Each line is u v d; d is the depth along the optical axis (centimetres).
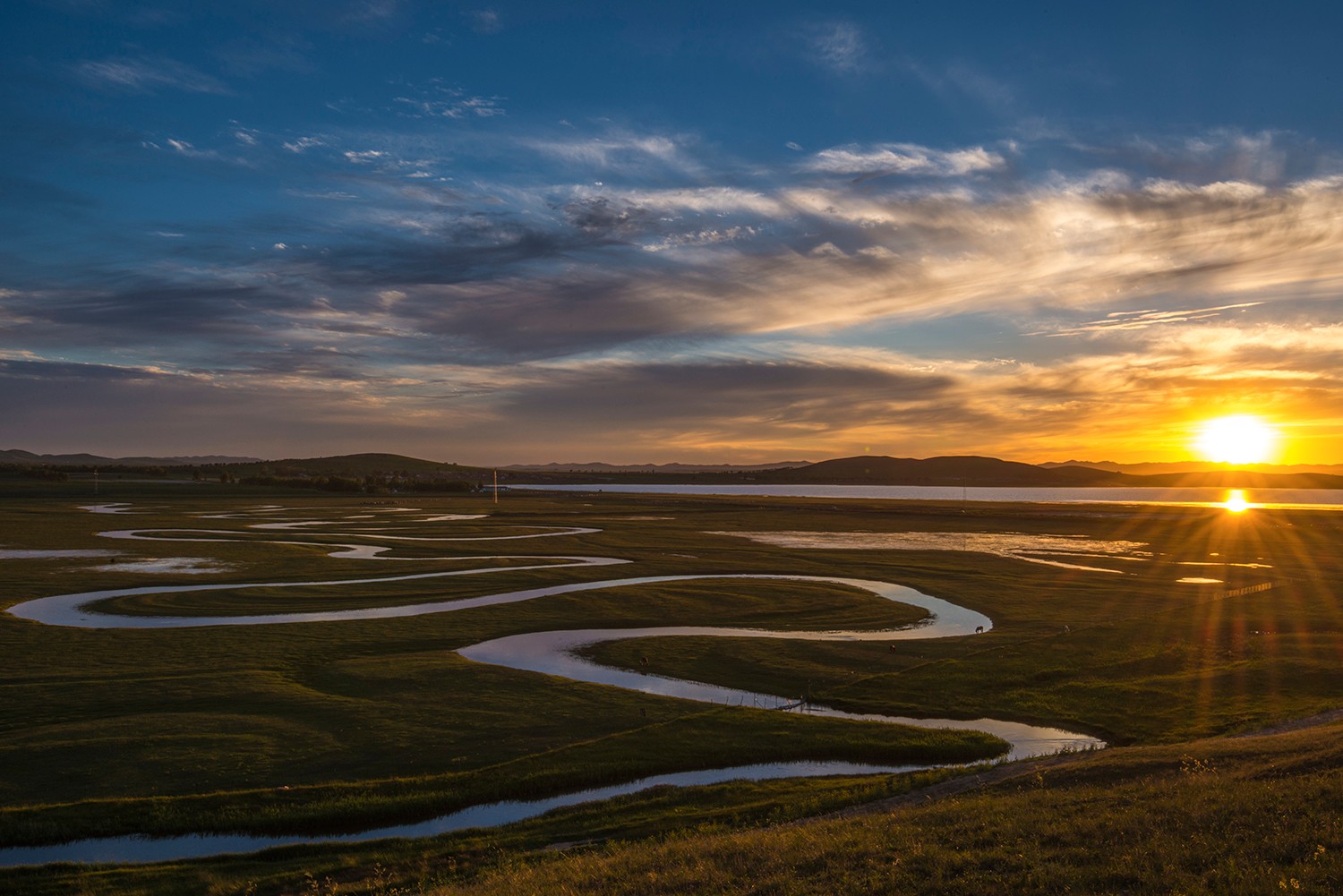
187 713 3722
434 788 2894
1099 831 1689
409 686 4228
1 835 2519
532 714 3759
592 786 2984
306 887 2098
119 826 2605
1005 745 3328
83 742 3319
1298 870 1352
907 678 4319
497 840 2394
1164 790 1961
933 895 1473
